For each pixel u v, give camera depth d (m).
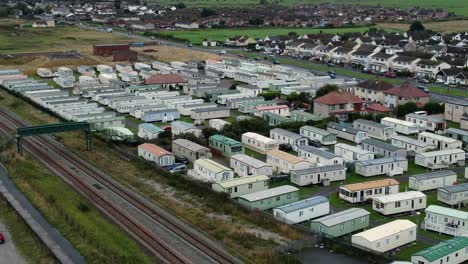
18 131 71.25
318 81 123.31
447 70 133.50
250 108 98.94
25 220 50.75
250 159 66.62
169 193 59.56
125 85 121.62
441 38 197.75
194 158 69.81
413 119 89.88
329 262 43.28
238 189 57.81
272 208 55.19
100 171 67.00
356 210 50.75
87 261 42.72
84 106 98.31
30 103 106.12
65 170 67.31
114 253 43.59
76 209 53.66
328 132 80.00
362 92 110.12
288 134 77.75
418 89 104.75
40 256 44.41
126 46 180.00
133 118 95.75
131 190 60.41
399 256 44.62
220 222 51.09
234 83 129.12
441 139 75.81
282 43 195.38
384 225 47.16
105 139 80.38
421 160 69.12
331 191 60.59
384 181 58.75
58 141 81.50
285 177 63.88
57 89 119.19
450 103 92.00
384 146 72.94
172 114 94.31
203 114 93.62
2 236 47.31
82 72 144.38
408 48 179.38
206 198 57.22
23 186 60.03
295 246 45.38
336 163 67.19
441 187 59.03
